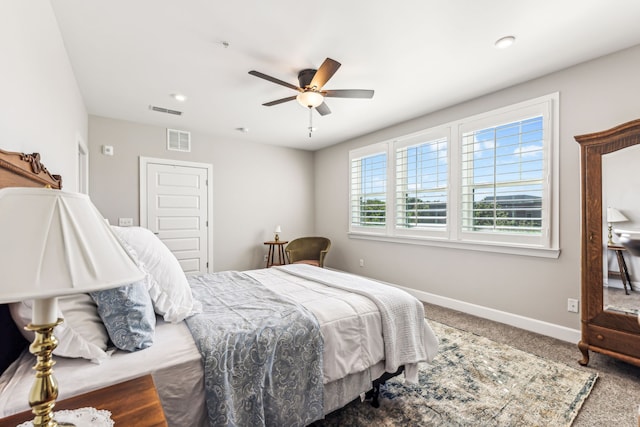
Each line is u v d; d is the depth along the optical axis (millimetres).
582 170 2162
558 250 2600
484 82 2814
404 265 4074
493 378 1997
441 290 3602
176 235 4430
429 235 3715
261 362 1253
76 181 2785
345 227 5148
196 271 4605
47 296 510
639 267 1945
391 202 4234
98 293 1121
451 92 3049
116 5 1758
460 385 1921
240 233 5059
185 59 2404
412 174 3953
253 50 2270
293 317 1472
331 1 1736
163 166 4305
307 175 5848
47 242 540
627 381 1938
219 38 2113
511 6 1774
